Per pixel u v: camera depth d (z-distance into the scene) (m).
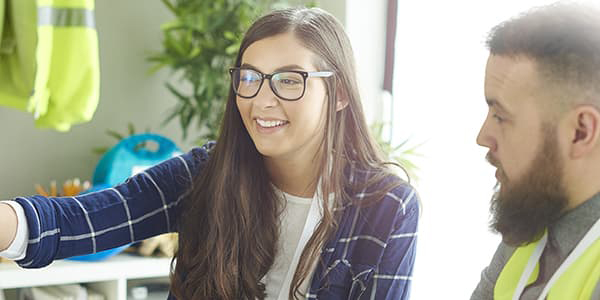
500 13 2.09
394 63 2.69
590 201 0.60
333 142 1.16
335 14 2.74
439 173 2.36
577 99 0.56
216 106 2.79
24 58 1.84
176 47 2.64
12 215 1.02
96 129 2.75
